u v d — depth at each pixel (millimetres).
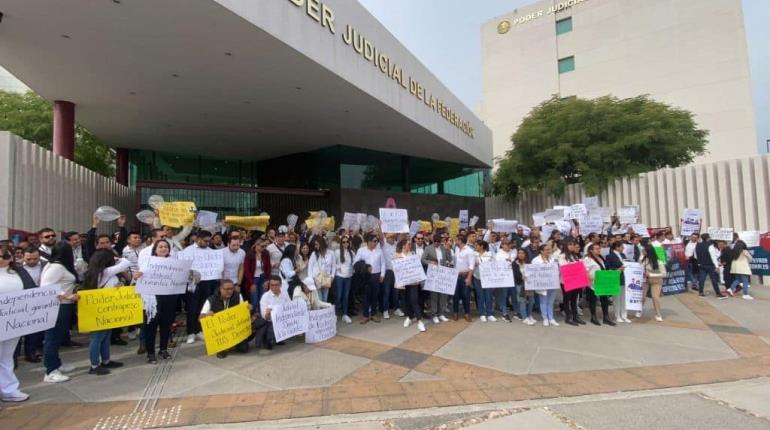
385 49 15234
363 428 4160
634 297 8664
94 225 7758
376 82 14445
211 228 9719
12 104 19938
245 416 4422
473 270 8914
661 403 4734
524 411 4531
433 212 24594
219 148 20938
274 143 20266
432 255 8805
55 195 11266
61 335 5543
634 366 6027
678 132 21922
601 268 8656
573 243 9023
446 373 5711
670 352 6691
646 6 35375
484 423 4246
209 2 8578
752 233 13789
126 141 19266
